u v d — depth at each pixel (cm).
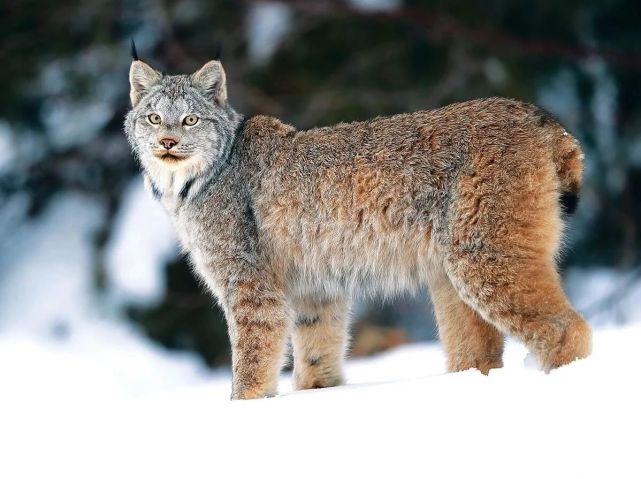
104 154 2453
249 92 2389
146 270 2317
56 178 2477
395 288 1081
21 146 2445
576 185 1004
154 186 1188
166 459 801
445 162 1014
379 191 1046
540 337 952
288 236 1102
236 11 2491
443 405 827
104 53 2414
